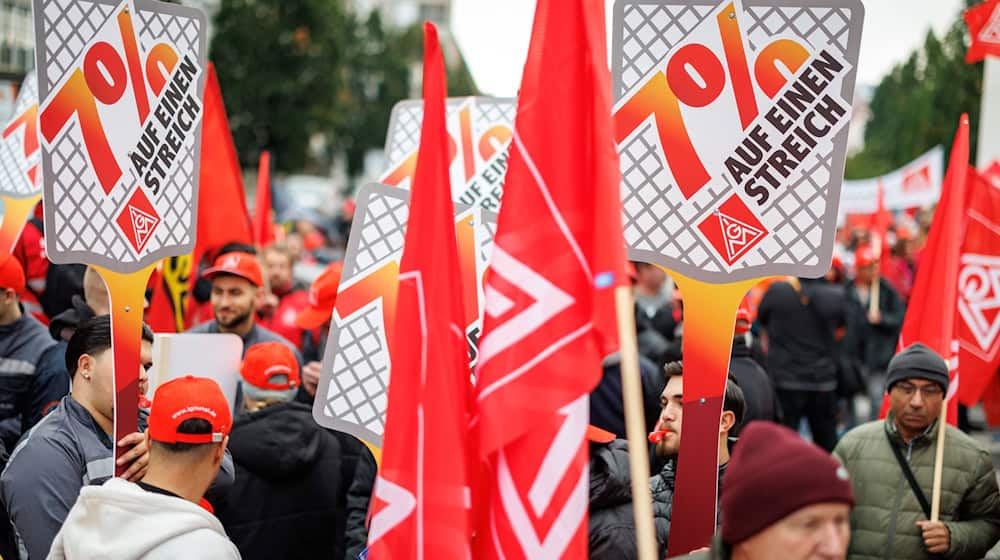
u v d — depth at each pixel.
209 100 6.27
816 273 3.27
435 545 2.56
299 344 7.57
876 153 43.16
